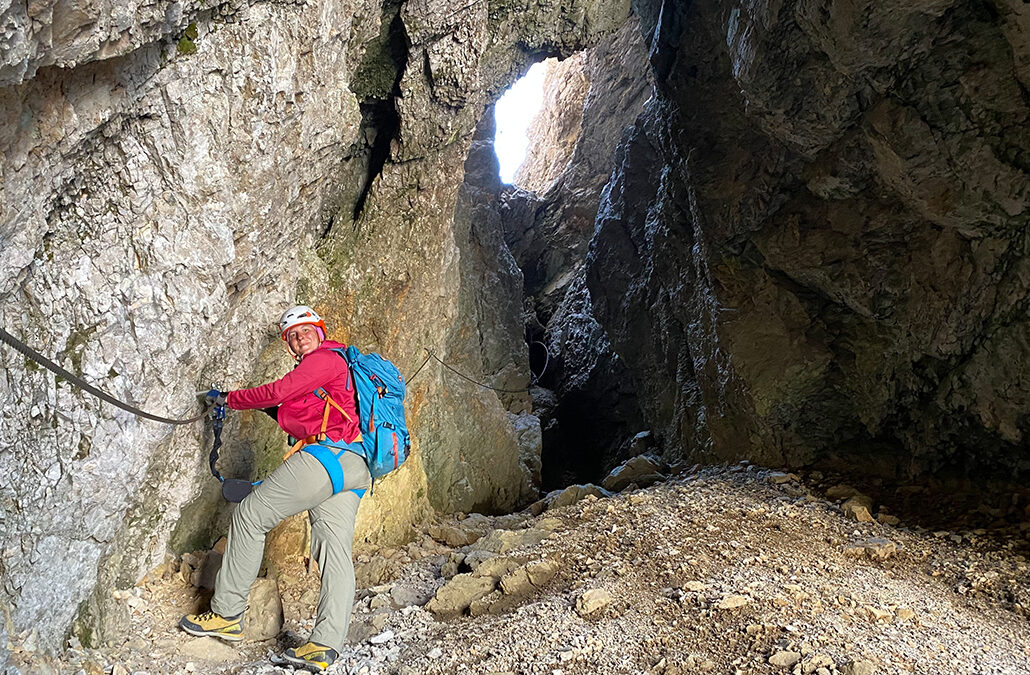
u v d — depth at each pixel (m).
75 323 3.17
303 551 4.78
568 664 3.47
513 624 3.90
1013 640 3.63
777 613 3.76
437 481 6.26
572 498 6.38
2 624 2.95
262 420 4.68
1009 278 5.08
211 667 3.61
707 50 6.83
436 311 5.96
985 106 4.73
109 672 3.41
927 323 5.62
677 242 8.20
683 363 8.45
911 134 5.01
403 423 3.82
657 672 3.36
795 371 6.54
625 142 10.26
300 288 4.70
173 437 3.82
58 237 3.08
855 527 5.17
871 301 5.99
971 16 4.55
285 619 4.17
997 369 5.20
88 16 2.35
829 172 5.88
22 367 3.02
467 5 4.55
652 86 12.00
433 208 5.50
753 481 6.28
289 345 3.84
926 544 4.85
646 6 8.23
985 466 5.54
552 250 12.61
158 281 3.39
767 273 6.79
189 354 3.63
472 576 4.51
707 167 6.95
